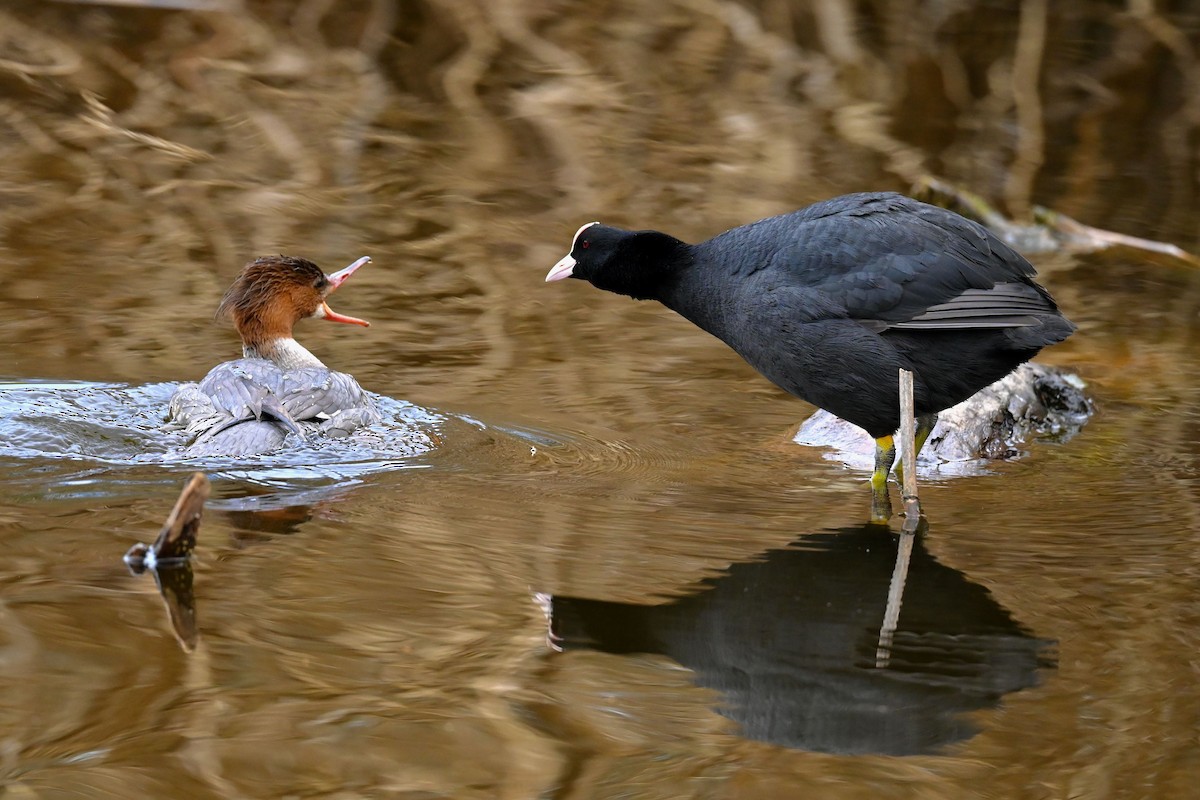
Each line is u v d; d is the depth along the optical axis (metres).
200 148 22.56
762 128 25.06
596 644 7.89
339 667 7.40
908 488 10.58
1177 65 28.77
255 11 29.66
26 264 16.84
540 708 7.11
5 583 8.24
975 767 6.69
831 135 24.88
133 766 6.35
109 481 10.15
